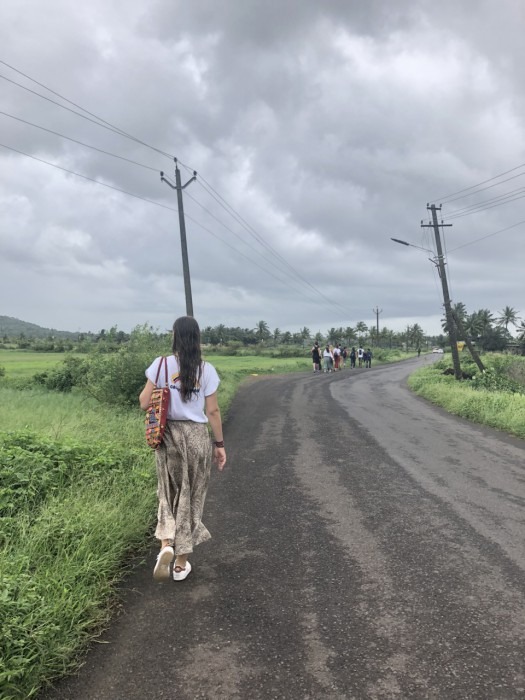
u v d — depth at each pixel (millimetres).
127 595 3514
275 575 3807
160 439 3557
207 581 3721
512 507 5504
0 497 4660
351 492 6102
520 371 29953
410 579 3709
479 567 3910
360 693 2443
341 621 3125
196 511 3748
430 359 77312
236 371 34125
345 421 12438
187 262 20422
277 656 2762
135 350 12898
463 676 2562
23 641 2580
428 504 5605
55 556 3754
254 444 9336
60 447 6262
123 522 4445
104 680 2580
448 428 11672
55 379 18969
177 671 2643
